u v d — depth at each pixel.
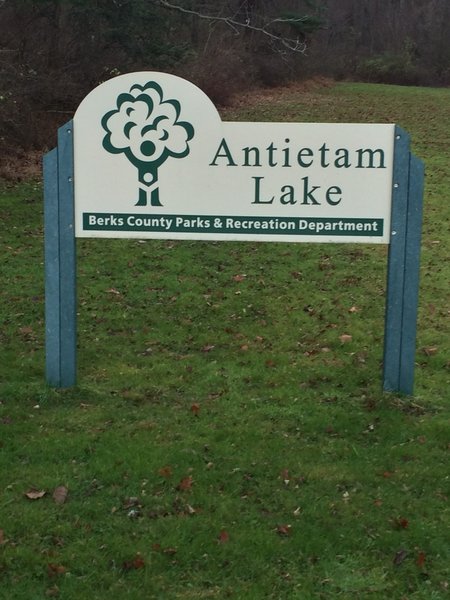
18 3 18.47
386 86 38.84
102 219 5.20
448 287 8.53
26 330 6.88
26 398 5.31
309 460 4.45
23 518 3.76
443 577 3.37
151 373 5.88
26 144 16.45
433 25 47.59
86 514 3.83
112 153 5.12
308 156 5.07
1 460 4.38
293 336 6.84
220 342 6.67
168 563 3.43
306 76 35.50
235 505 3.93
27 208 12.56
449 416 5.11
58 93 18.05
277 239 5.18
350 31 49.97
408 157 5.02
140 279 8.66
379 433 4.84
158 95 5.06
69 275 5.29
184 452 4.48
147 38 22.91
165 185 5.15
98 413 5.09
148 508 3.90
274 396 5.44
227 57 28.22
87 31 20.56
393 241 5.14
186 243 10.43
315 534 3.66
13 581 3.28
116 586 3.26
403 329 5.29
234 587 3.28
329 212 5.12
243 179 5.12
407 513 3.88
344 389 5.60
